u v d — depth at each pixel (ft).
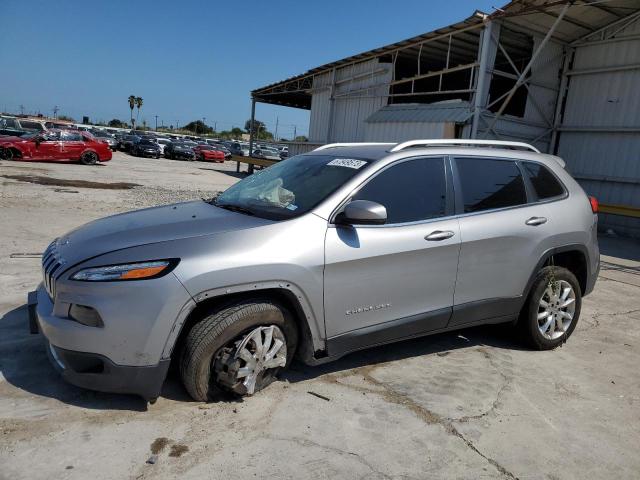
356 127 71.36
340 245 10.95
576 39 52.80
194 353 9.97
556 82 54.65
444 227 12.42
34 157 73.51
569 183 15.55
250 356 10.32
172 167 96.94
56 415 9.78
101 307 9.25
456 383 12.45
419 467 9.06
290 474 8.58
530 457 9.63
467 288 13.00
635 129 48.06
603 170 51.16
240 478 8.38
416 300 12.22
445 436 10.10
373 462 9.09
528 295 14.51
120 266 9.44
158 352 9.48
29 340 12.97
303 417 10.34
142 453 8.84
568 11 46.78
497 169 14.01
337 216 11.19
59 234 26.11
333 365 12.93
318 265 10.64
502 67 62.13
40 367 11.62
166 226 10.78
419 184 12.50
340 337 11.34
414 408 11.07
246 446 9.23
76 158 77.36
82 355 9.41
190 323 10.37
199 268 9.56
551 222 14.44
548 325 14.90
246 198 12.83
